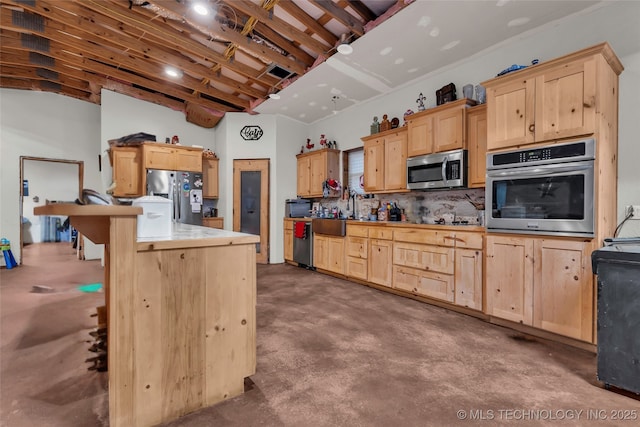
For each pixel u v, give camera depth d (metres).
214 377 1.53
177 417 1.42
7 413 1.43
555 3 2.48
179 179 5.21
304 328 2.52
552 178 2.24
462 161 3.08
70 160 5.78
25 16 3.53
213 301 1.54
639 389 1.55
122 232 1.29
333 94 4.59
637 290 1.57
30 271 4.77
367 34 3.09
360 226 4.05
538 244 2.30
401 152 3.83
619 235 2.32
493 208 2.59
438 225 3.10
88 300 3.27
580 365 1.92
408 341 2.28
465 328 2.54
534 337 2.35
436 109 3.31
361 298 3.43
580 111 2.11
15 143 5.26
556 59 2.19
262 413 1.45
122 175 5.12
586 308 2.07
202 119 5.85
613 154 2.28
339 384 1.70
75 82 5.37
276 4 2.99
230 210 5.78
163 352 1.39
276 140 5.71
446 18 2.77
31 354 2.04
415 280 3.30
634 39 2.31
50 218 9.10
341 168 5.22
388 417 1.42
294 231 5.38
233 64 4.17
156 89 5.12
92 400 1.54
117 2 3.10
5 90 5.20
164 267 1.39
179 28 3.53
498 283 2.55
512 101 2.47
